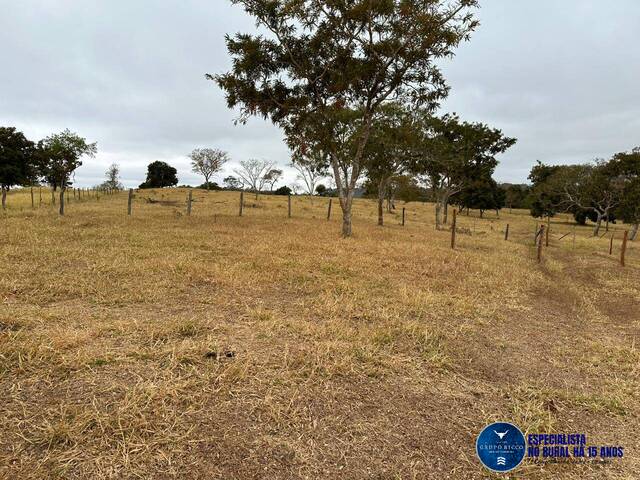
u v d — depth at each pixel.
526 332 5.67
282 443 2.78
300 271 7.93
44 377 3.30
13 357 3.53
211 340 4.30
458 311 6.21
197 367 3.69
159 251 8.96
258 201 36.72
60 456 2.46
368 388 3.62
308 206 36.50
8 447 2.50
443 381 3.92
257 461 2.59
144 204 26.58
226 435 2.79
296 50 14.48
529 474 2.72
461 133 23.73
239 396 3.28
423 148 22.34
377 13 12.67
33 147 31.30
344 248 11.34
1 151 28.78
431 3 12.59
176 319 4.86
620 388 4.06
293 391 3.41
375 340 4.71
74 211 17.80
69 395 3.08
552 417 3.43
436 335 5.05
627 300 8.41
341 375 3.79
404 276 8.44
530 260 13.18
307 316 5.47
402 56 13.33
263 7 13.51
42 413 2.85
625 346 5.39
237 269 7.67
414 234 18.67
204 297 5.91
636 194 29.14
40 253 7.85
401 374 3.96
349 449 2.79
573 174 37.03
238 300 5.96
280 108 15.19
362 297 6.54
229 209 26.33
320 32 13.69
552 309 7.19
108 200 30.19
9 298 5.20
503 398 3.71
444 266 9.90
